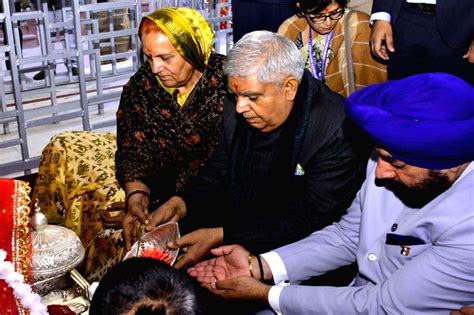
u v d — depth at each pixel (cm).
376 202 163
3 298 139
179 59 210
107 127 419
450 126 131
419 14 245
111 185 247
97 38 368
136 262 101
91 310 98
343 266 185
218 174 212
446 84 136
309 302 159
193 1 394
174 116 226
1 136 409
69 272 174
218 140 229
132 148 234
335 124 182
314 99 184
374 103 143
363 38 253
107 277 100
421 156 135
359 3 328
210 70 221
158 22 206
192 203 213
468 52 247
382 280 163
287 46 171
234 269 177
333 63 257
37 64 484
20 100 348
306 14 250
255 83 167
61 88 471
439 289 142
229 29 426
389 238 156
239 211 203
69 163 252
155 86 226
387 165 145
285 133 185
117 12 459
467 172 143
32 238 161
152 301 96
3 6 326
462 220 139
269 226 192
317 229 192
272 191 197
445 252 141
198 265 181
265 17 318
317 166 186
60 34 471
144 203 223
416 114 134
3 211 145
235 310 192
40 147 395
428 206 149
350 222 178
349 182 188
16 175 370
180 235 213
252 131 193
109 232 233
